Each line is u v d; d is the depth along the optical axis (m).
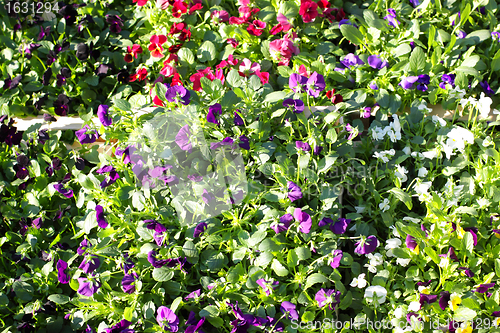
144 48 3.02
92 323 2.01
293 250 1.87
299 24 2.88
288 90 2.50
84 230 2.06
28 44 3.02
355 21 2.94
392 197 2.13
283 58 2.65
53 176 2.48
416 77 2.33
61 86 2.94
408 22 2.78
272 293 1.84
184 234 2.05
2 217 2.40
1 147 2.65
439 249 1.95
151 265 2.00
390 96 2.48
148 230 2.00
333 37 2.79
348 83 2.65
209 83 2.27
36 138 2.56
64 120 2.72
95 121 2.51
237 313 1.76
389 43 2.63
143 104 2.30
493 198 2.03
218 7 2.97
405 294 1.91
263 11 2.86
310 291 1.95
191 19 3.00
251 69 2.55
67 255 2.18
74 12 3.16
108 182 2.12
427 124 2.33
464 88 2.41
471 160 2.29
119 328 1.83
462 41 2.65
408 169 2.32
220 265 1.95
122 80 2.88
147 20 3.10
